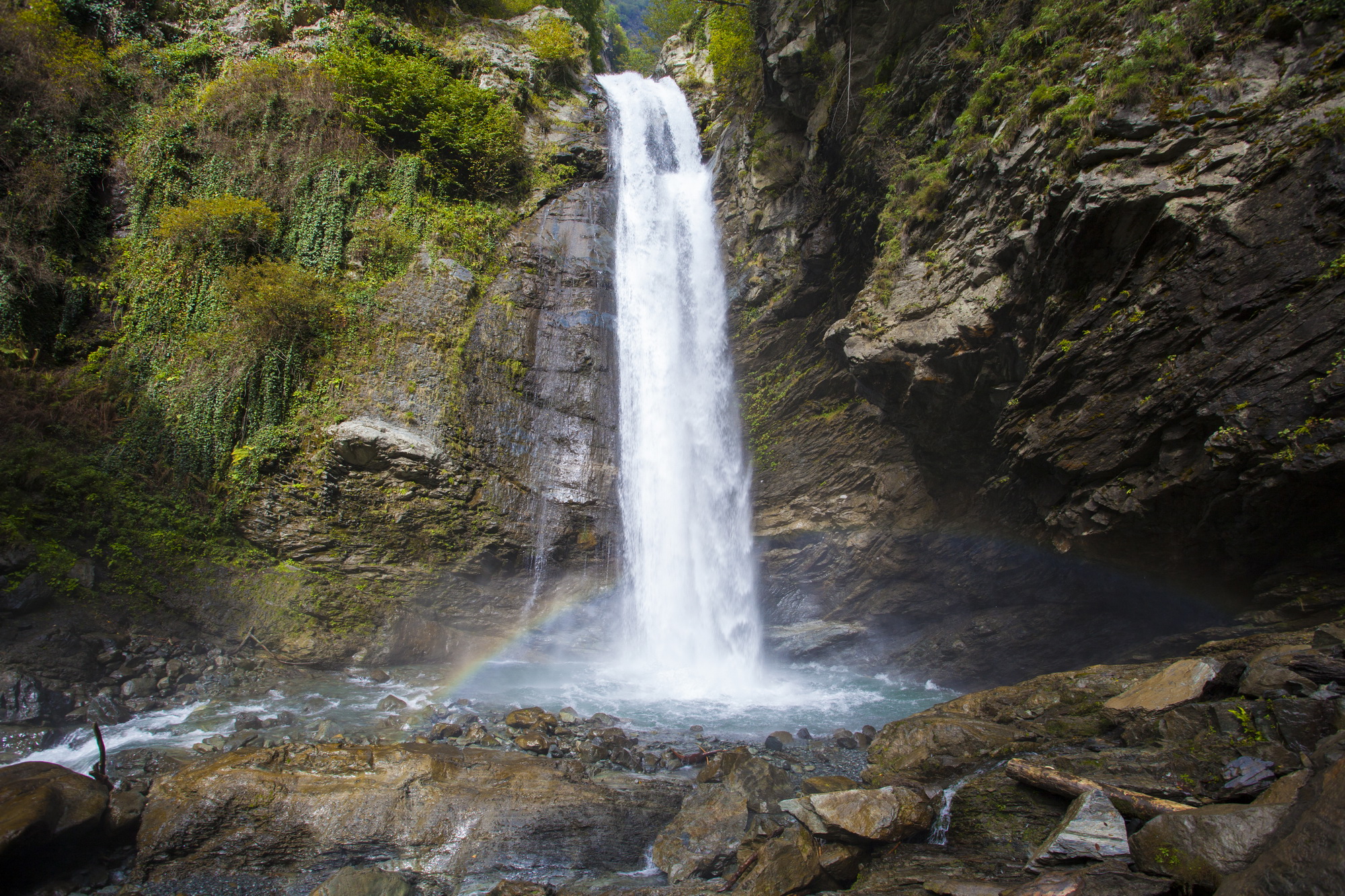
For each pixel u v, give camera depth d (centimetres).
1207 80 785
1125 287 816
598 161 2195
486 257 1830
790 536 1552
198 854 621
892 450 1433
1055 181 877
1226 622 868
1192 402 745
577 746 888
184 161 1633
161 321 1475
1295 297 675
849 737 910
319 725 935
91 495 1224
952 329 1046
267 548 1369
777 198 1881
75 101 1559
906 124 1318
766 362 1748
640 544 1709
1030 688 792
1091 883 409
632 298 1997
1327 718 477
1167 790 488
